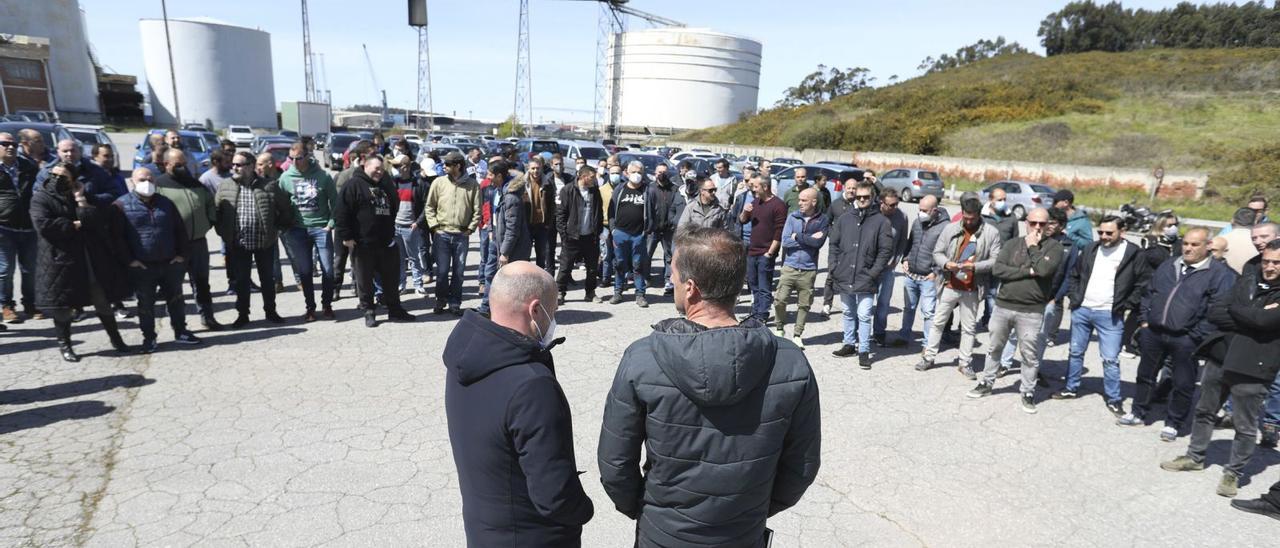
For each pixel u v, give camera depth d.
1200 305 4.37
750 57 73.25
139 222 5.23
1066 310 8.56
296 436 4.14
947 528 3.47
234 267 6.20
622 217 7.62
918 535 3.40
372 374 5.25
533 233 8.31
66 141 6.28
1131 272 4.81
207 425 4.25
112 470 3.67
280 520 3.27
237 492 3.50
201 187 6.04
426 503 3.47
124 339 5.86
